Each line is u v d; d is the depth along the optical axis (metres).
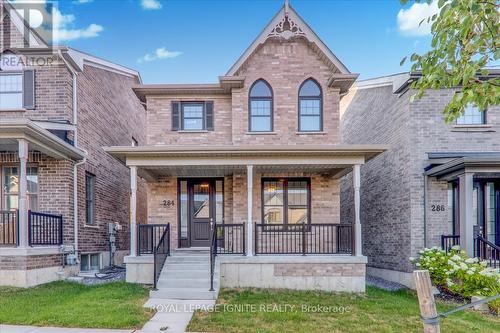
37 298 7.06
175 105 11.52
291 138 11.05
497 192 10.52
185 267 8.94
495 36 4.13
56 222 9.59
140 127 17.48
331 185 11.29
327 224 9.47
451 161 8.92
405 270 10.38
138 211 15.55
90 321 5.64
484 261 8.24
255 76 11.22
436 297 8.65
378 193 12.54
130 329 5.48
